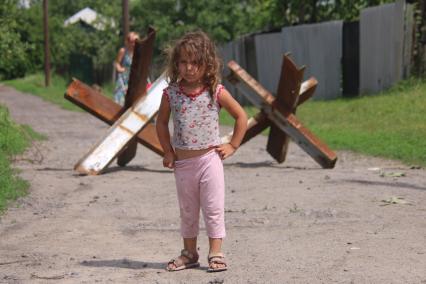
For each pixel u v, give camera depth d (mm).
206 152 7512
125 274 7566
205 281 7230
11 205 11461
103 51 67438
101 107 15594
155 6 54656
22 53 27766
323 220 9961
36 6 79562
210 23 53000
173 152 7672
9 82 73438
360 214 10281
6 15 27203
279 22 43688
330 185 12898
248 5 56188
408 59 27641
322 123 24359
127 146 15406
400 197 11523
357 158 17031
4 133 19078
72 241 9125
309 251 8273
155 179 14336
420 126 20328
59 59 78938
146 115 15391
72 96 15422
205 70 7324
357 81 31766
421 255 7926
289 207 11000
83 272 7664
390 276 7172
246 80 15891
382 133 20156
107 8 78750
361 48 30391
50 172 15211
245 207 11133
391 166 15430
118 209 11234
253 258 8062
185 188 7590
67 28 82812
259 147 20203
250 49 38281
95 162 14906
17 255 8453
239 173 14969
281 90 15594
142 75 15234
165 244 8906
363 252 8117
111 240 9164
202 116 7461
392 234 8953
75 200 12070
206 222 7609
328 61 32469
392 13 28125
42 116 33094
